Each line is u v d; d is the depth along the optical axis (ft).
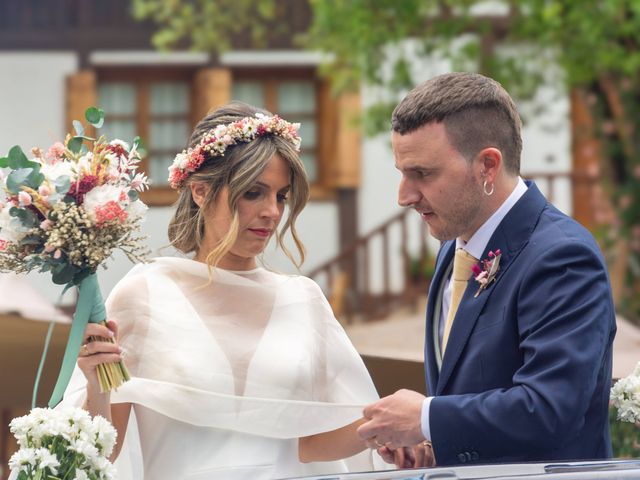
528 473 8.63
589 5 33.55
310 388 12.00
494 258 10.70
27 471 9.55
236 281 12.11
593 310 10.07
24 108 50.44
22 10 50.60
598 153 41.73
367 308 43.27
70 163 10.51
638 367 11.34
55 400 10.53
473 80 10.69
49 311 15.79
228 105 12.05
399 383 14.14
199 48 43.65
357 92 41.06
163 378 11.49
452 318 11.18
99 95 51.67
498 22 47.88
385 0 35.88
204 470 11.38
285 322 12.19
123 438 11.48
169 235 12.17
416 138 10.53
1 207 10.38
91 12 51.13
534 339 10.11
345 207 50.62
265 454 11.59
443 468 8.91
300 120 51.88
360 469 12.69
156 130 51.90
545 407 9.78
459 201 10.59
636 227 40.24
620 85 38.73
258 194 11.57
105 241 10.46
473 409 10.06
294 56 51.62
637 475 8.49
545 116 49.52
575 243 10.34
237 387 11.65
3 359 15.23
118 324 11.70
